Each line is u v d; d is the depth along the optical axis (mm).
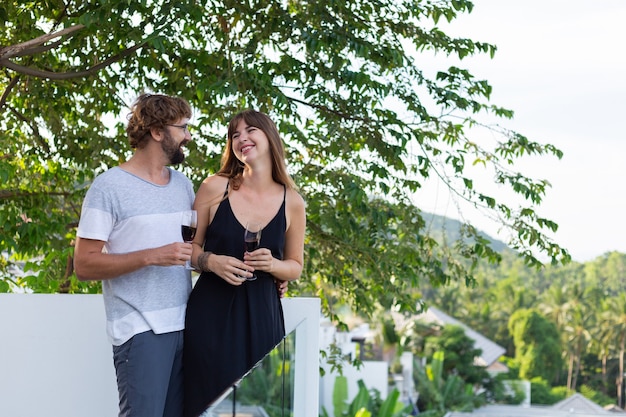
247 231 3150
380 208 7531
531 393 55406
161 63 6980
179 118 3055
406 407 33281
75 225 8156
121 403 3035
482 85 7578
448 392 45000
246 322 3209
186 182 3217
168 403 3135
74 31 5781
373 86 6918
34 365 4031
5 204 7840
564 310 66000
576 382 64438
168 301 3070
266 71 6570
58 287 6180
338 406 27562
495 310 67250
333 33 6457
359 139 7320
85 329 4066
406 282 8000
